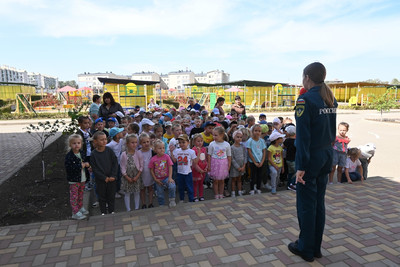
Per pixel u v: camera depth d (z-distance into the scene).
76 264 2.70
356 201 4.19
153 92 26.44
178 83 107.44
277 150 4.86
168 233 3.29
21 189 5.02
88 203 4.54
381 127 15.71
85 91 40.47
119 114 7.33
